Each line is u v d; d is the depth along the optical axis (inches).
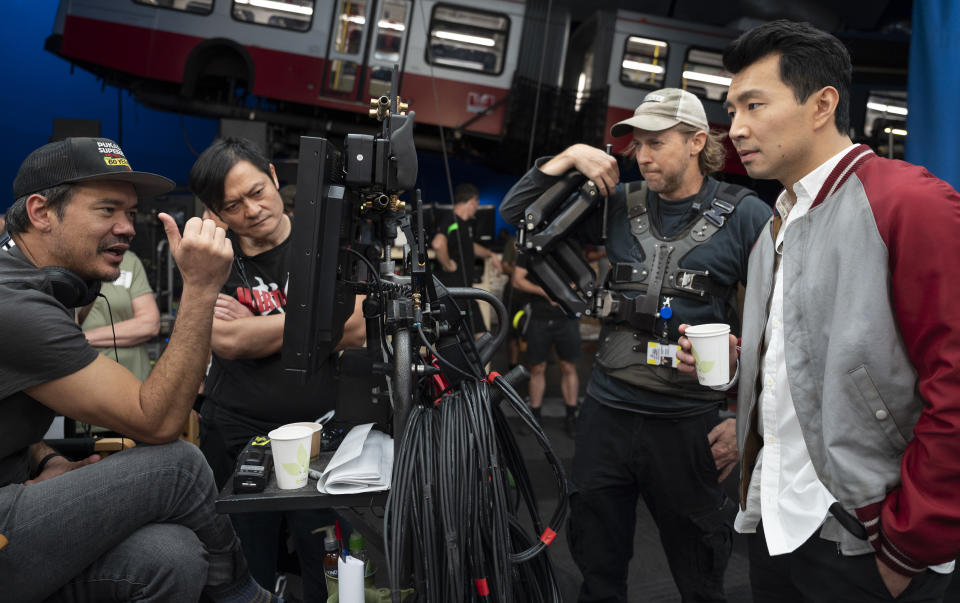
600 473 67.2
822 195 40.3
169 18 257.1
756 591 48.4
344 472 38.8
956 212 34.7
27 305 40.5
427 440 38.2
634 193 67.4
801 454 42.1
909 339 36.1
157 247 147.9
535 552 39.2
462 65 266.8
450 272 170.9
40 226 45.0
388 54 265.0
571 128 274.7
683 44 271.9
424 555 35.6
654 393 63.6
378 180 40.5
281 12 262.8
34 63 325.7
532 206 64.4
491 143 290.2
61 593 43.5
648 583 90.7
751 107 40.9
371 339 48.2
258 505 38.4
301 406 62.6
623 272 65.1
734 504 68.1
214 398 65.7
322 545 61.5
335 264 38.2
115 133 353.4
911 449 35.9
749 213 61.2
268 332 59.4
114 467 43.0
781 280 42.8
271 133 231.6
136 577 43.1
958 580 81.6
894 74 275.7
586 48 276.2
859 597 39.4
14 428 43.4
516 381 45.8
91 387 41.8
